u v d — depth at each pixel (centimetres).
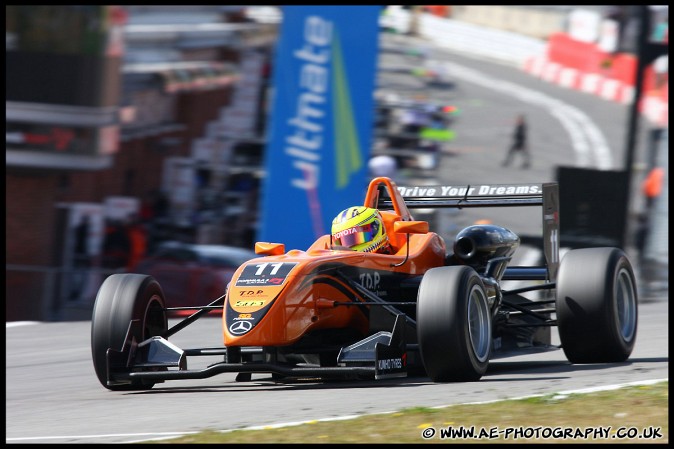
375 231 2667
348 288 2480
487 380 2373
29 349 3884
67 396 2584
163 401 2314
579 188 5950
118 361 2423
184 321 2575
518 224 6850
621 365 2595
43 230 5631
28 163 5531
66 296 4994
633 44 9800
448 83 9131
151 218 5978
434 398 2084
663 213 6500
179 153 6234
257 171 6344
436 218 4025
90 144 5750
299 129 5594
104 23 5831
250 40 6662
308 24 5609
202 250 5275
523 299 3188
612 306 2578
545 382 2273
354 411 1973
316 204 5575
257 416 1986
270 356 2344
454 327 2247
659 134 7238
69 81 5659
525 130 8300
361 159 5625
